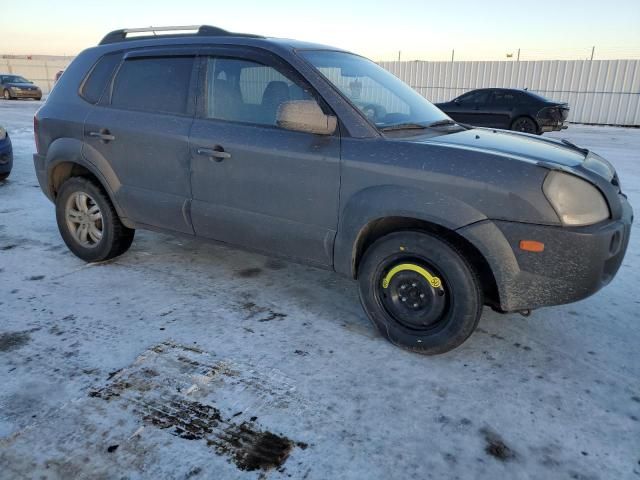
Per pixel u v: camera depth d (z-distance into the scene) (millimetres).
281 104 2902
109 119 3902
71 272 4164
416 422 2439
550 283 2574
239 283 4008
